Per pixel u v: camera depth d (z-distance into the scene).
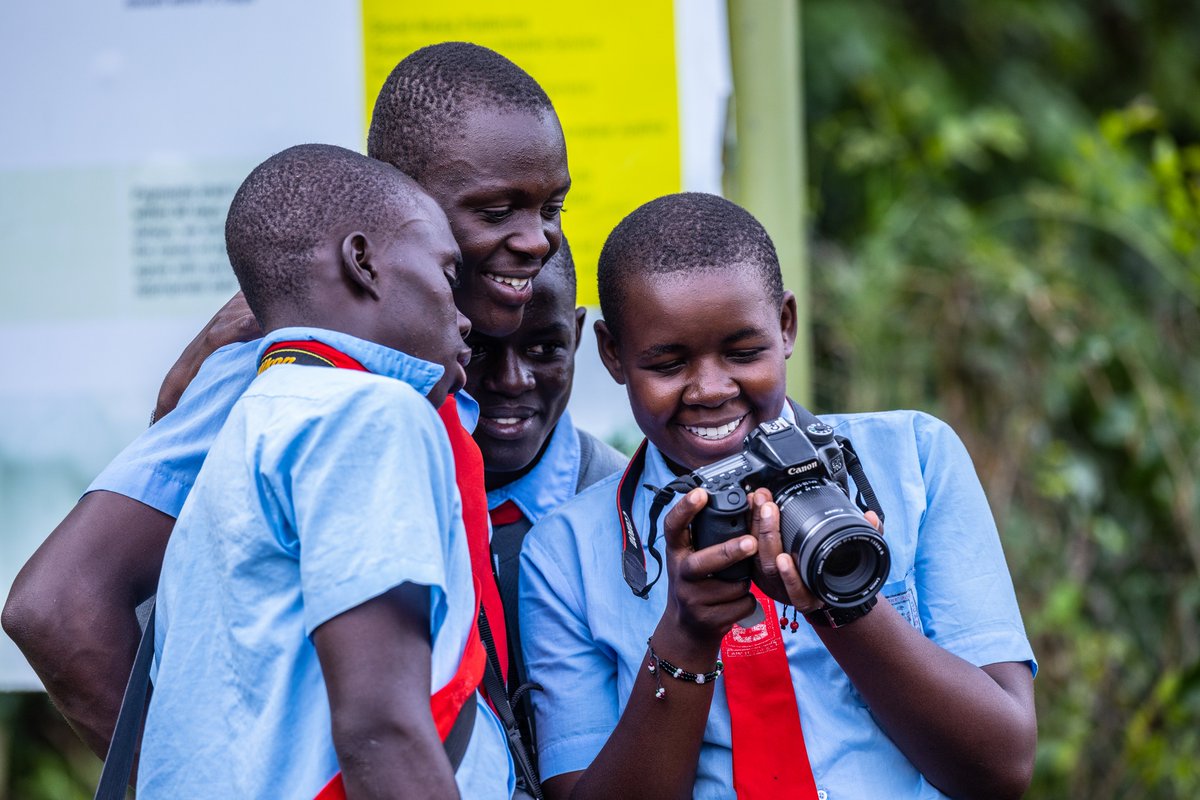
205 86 5.15
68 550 3.44
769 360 3.54
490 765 3.08
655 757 3.27
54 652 3.38
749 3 5.07
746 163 5.07
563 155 3.74
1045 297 7.86
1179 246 7.59
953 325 7.93
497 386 4.05
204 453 3.54
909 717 3.31
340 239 3.14
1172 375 7.85
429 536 2.82
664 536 3.51
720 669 3.33
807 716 3.48
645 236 3.57
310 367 3.04
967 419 7.77
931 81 9.91
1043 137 9.98
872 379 7.89
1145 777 6.78
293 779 2.84
